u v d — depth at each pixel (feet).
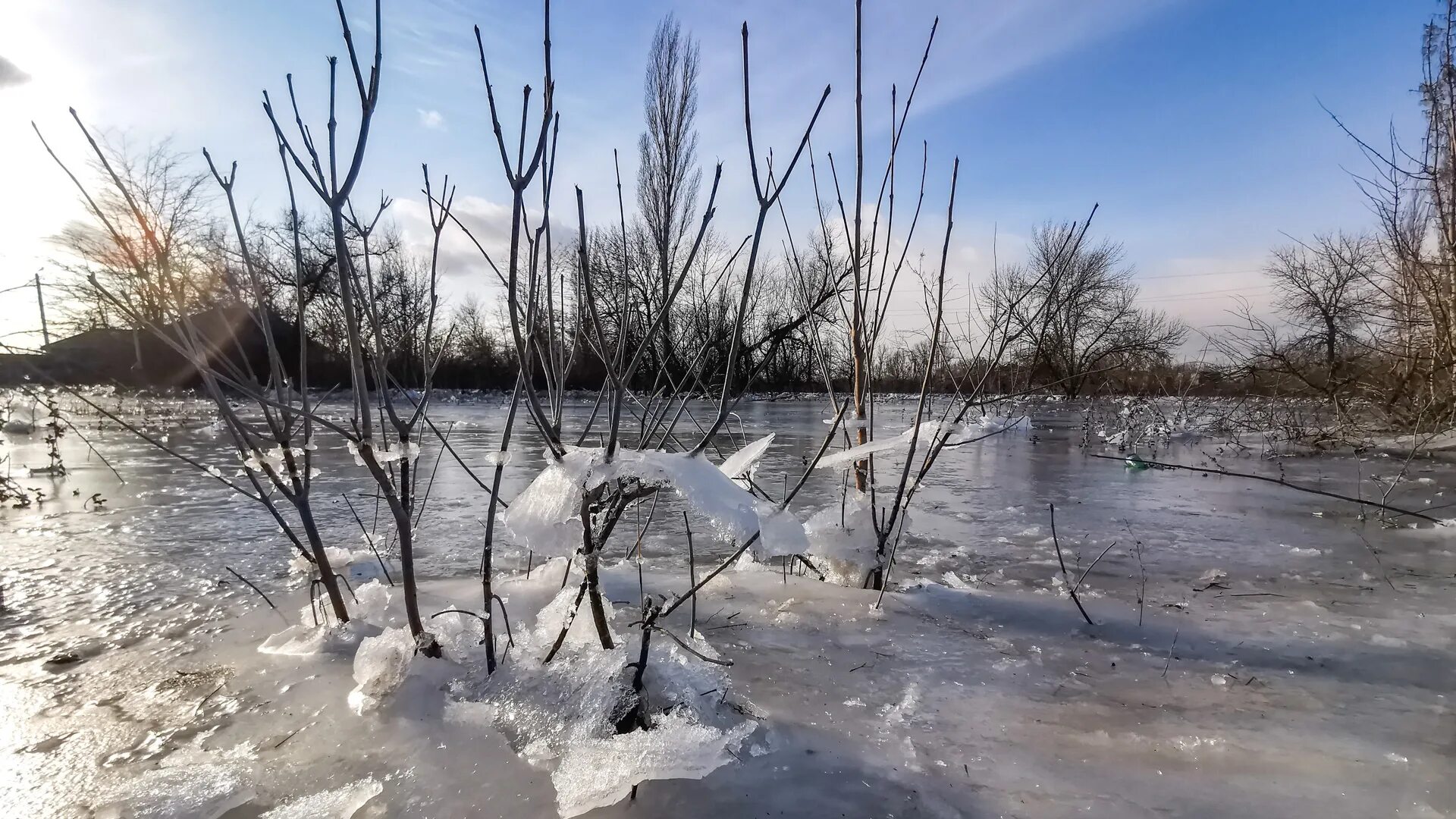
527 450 31.42
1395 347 33.73
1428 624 9.39
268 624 9.32
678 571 11.74
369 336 7.74
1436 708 6.95
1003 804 5.37
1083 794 5.50
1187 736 6.39
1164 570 12.57
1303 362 36.29
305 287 7.91
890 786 5.55
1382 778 5.73
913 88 9.69
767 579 11.15
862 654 8.15
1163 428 37.78
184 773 5.69
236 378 8.15
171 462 28.27
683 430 34.81
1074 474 25.68
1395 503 19.40
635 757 5.48
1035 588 11.40
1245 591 11.15
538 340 7.34
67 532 15.43
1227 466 27.45
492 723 6.35
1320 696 7.23
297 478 8.43
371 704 6.71
